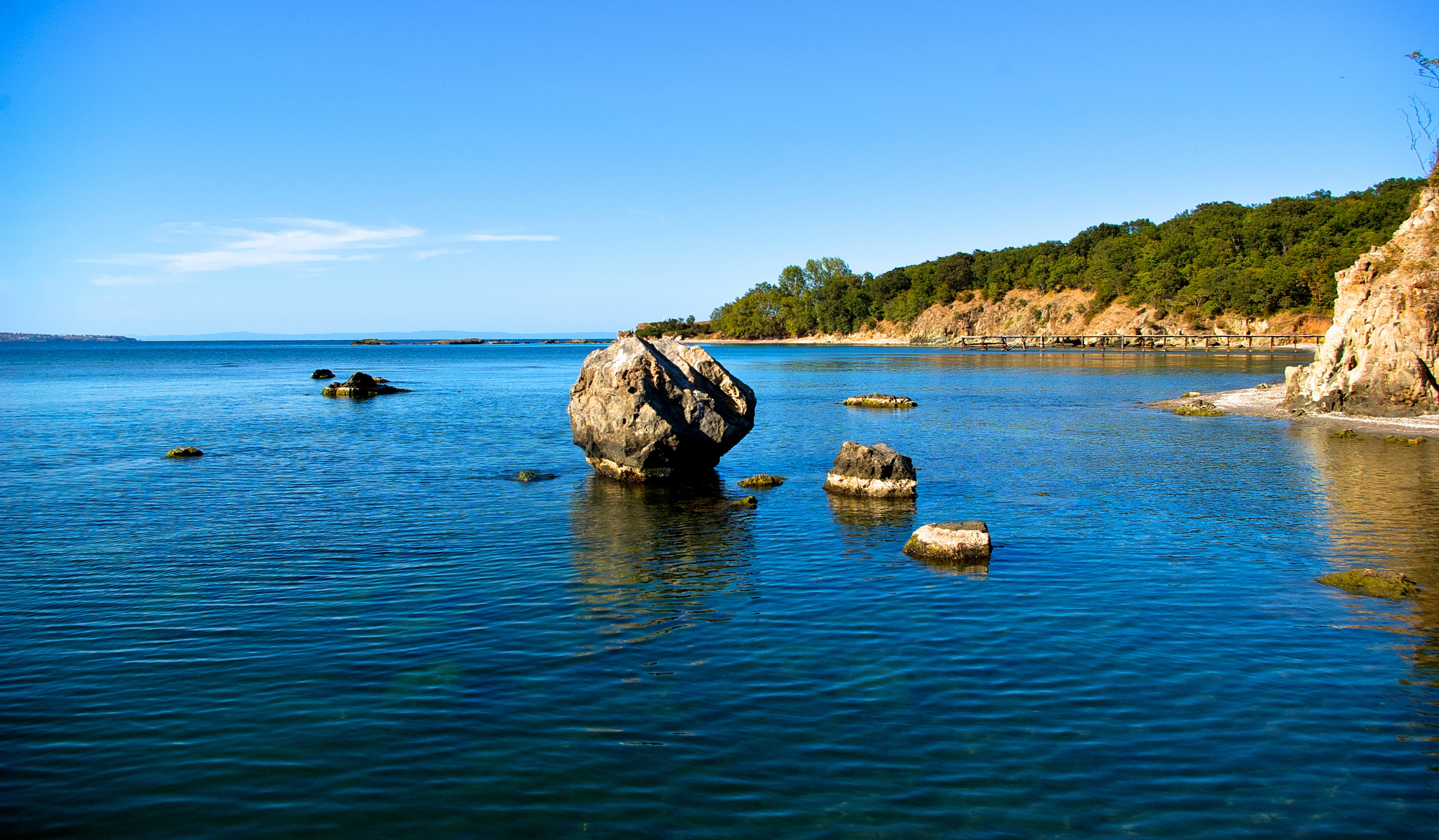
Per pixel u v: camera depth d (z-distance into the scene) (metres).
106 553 20.25
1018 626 15.22
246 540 21.61
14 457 35.72
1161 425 45.91
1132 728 11.43
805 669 13.43
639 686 12.80
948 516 24.44
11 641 14.55
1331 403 47.38
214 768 10.53
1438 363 44.19
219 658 13.85
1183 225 184.38
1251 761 10.62
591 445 30.78
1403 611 15.78
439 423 49.91
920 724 11.55
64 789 10.03
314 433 44.53
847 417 52.31
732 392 32.50
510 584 17.98
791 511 25.25
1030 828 9.29
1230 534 21.81
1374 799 9.81
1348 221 147.75
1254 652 13.97
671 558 20.03
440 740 11.20
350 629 15.23
